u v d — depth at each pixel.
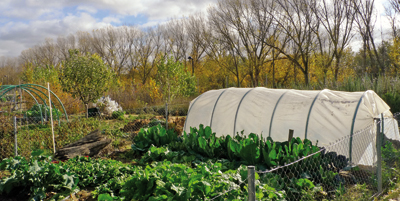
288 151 6.03
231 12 31.61
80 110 18.56
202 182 4.12
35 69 28.38
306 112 7.99
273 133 8.32
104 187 5.18
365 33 27.50
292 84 19.42
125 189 4.88
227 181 4.34
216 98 10.23
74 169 5.78
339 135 7.22
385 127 7.80
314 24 26.70
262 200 4.23
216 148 7.21
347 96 7.78
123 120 15.10
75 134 9.88
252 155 6.13
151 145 7.77
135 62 54.22
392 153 6.39
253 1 29.41
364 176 6.05
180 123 12.63
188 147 7.69
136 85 25.95
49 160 6.27
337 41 25.25
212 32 37.62
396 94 13.09
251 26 31.02
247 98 9.47
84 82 16.12
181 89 21.42
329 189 5.30
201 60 44.91
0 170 5.93
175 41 51.34
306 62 26.55
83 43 58.94
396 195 5.10
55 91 17.83
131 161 7.67
